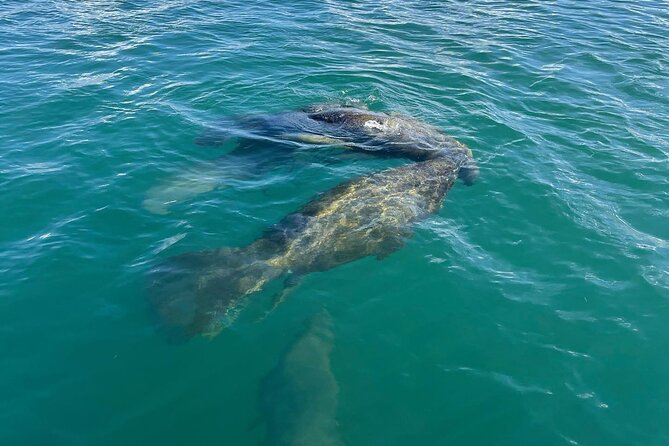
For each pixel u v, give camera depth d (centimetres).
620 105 1288
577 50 1605
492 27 1789
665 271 790
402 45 1608
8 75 1307
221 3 1927
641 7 2039
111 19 1723
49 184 910
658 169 1037
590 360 655
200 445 542
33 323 662
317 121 1128
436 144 1062
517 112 1241
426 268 776
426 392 610
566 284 765
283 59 1470
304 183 943
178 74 1351
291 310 696
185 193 905
